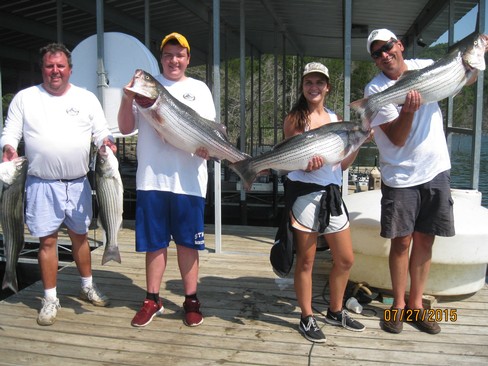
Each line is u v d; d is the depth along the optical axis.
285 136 3.25
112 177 3.29
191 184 3.44
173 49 3.37
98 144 3.58
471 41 3.00
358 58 15.30
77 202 3.61
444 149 3.28
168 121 3.15
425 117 3.24
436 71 2.96
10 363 2.99
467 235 3.63
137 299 4.04
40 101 3.40
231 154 3.29
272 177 9.64
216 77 5.15
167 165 3.40
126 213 10.25
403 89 2.97
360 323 3.42
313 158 2.99
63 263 5.98
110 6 9.32
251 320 3.61
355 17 9.78
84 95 3.54
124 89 3.07
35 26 10.23
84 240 3.80
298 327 3.48
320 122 3.19
